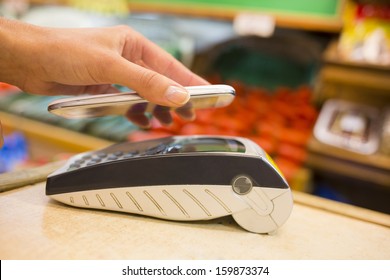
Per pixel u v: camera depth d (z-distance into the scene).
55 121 1.15
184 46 1.30
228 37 1.36
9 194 0.50
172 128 1.07
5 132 1.21
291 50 1.33
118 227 0.44
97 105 0.45
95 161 0.48
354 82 1.05
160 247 0.41
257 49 1.36
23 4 1.50
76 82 0.49
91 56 0.46
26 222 0.43
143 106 0.50
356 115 1.14
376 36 1.09
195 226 0.46
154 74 0.43
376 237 0.47
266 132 1.06
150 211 0.46
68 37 0.48
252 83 1.40
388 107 1.22
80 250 0.39
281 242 0.44
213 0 1.35
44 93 0.56
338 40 1.22
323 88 1.29
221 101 0.50
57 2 1.49
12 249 0.38
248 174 0.44
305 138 1.05
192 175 0.44
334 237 0.46
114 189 0.46
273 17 1.21
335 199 1.14
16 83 0.53
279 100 1.22
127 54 0.57
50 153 1.16
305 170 1.01
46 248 0.39
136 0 1.45
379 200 1.12
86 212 0.47
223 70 1.43
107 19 1.39
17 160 1.17
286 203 0.44
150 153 0.47
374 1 1.11
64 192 0.47
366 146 0.99
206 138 0.53
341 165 0.98
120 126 1.11
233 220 0.48
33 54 0.47
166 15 1.42
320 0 1.20
